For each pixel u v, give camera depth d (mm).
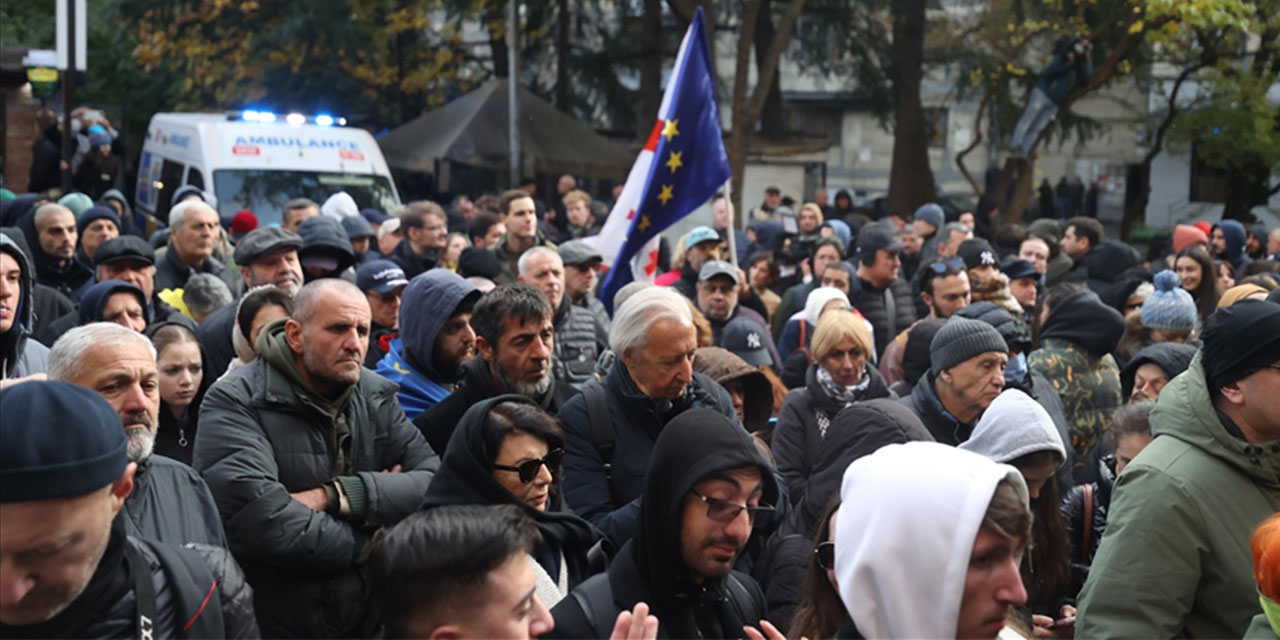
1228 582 3164
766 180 25734
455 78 26359
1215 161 25109
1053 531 3984
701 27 8102
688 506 2883
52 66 13688
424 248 9344
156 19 24078
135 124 28984
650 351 4211
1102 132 24844
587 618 2926
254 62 24234
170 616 2467
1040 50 25125
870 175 38062
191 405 5012
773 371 6789
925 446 2182
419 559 2332
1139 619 3174
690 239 8609
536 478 3602
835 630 2707
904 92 24234
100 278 6770
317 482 3939
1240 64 25578
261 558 3707
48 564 2139
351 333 3965
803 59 25031
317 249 7160
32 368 4988
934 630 2021
